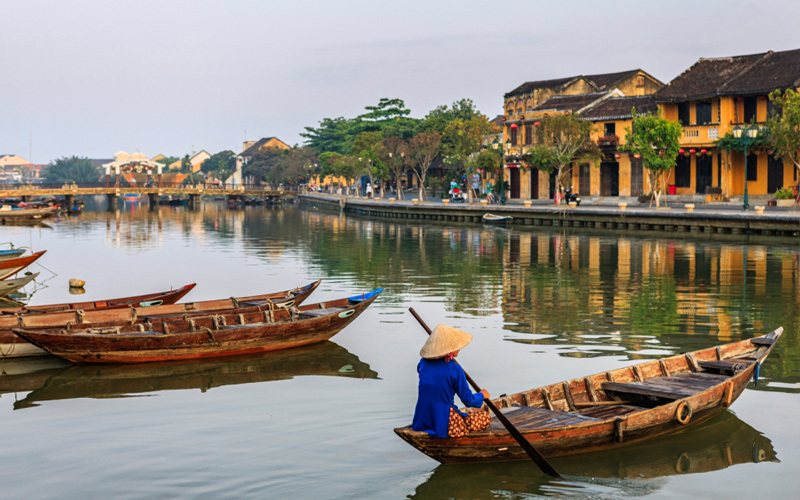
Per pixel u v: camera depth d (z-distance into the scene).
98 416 11.27
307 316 16.31
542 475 8.72
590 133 56.72
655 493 8.27
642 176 56.09
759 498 8.15
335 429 10.35
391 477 8.70
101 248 39.44
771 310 18.78
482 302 20.59
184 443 9.95
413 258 32.59
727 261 28.72
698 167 52.09
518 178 65.38
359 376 13.30
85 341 14.10
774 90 45.47
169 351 14.57
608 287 22.95
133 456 9.52
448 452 8.71
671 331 16.41
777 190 46.69
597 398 10.36
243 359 14.75
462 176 78.31
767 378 12.50
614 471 8.83
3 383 13.35
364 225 57.56
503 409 9.46
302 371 13.76
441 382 8.45
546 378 12.66
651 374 10.96
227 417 11.04
